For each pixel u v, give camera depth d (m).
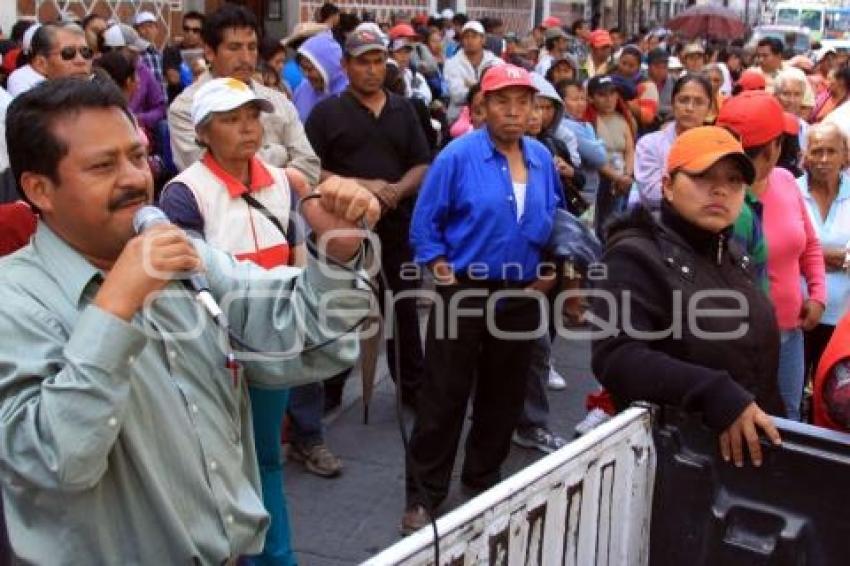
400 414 2.14
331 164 4.91
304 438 4.44
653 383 2.49
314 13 13.62
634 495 2.46
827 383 2.62
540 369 4.83
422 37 13.39
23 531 1.69
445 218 3.93
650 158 5.26
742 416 2.37
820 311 4.16
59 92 1.66
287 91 6.81
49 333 1.64
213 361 1.86
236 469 1.90
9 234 2.62
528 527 2.06
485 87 3.83
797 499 2.36
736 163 2.69
